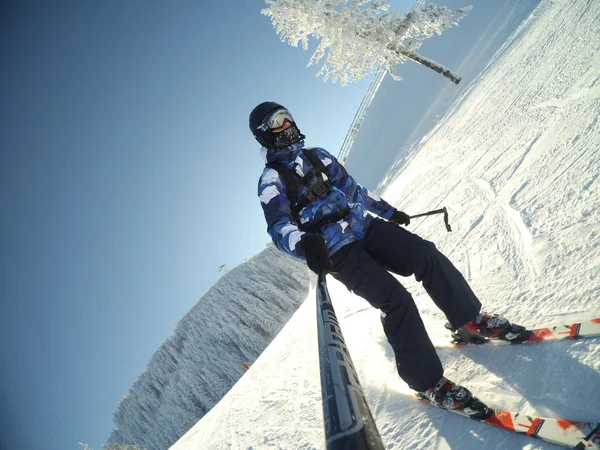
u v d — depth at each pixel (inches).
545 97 167.3
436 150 299.6
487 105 265.9
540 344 55.4
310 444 84.7
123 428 2979.8
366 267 59.8
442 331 80.8
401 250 61.5
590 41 172.1
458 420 54.9
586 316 55.1
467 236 114.7
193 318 3171.8
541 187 105.7
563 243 75.7
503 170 140.9
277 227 58.1
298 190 62.5
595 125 108.5
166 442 2459.4
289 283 2546.8
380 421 70.1
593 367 46.1
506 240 94.6
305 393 110.3
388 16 501.0
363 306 145.6
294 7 486.0
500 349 61.4
